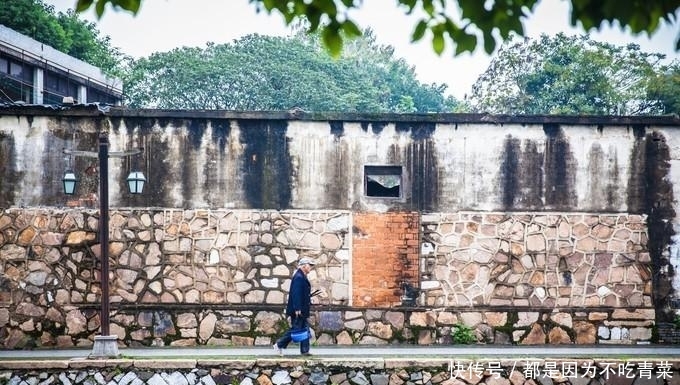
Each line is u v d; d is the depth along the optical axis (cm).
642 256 1923
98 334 1872
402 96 5388
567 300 1908
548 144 1922
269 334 1873
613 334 1908
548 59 4369
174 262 1884
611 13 704
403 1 765
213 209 1892
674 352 1753
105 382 1594
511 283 1905
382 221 1900
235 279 1884
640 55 4338
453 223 1906
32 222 1884
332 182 1900
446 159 1911
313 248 1891
